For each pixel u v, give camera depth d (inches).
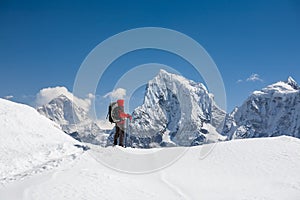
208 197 289.0
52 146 689.0
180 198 286.2
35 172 387.5
